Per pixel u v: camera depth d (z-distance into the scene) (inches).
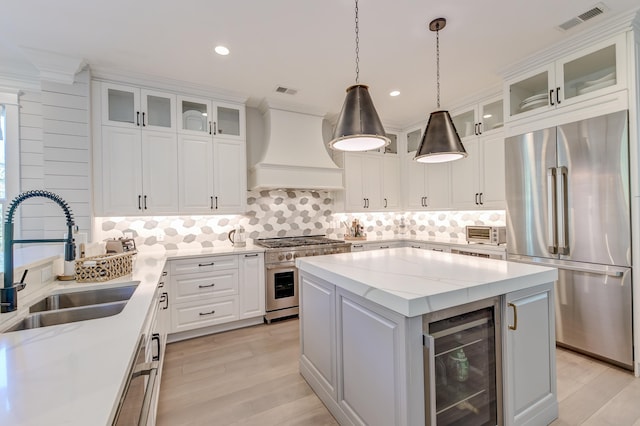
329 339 75.0
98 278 72.7
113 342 38.6
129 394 34.0
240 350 109.8
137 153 120.2
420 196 181.0
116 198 116.3
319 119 160.4
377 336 57.2
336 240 162.4
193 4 79.2
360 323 62.5
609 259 91.3
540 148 107.7
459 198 158.1
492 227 139.3
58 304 66.2
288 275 141.3
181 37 94.2
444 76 124.1
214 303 124.7
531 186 110.4
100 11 81.2
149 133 122.4
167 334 115.0
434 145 80.4
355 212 183.2
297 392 83.2
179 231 140.0
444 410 56.5
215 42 97.3
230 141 139.1
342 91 136.9
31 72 112.3
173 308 117.0
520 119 114.7
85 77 109.4
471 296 55.0
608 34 91.1
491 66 115.9
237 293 129.6
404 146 191.6
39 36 92.0
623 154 88.2
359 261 82.5
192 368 96.8
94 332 41.9
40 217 114.3
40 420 23.2
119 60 107.1
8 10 79.8
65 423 22.9
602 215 92.4
